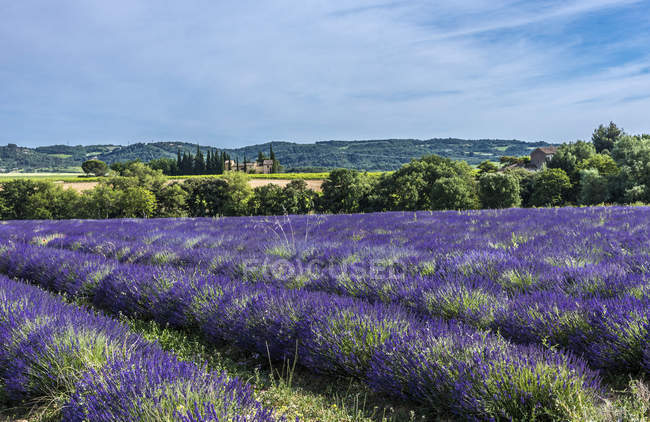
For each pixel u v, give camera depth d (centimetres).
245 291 494
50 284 761
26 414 311
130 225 1867
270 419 225
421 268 627
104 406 241
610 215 1271
